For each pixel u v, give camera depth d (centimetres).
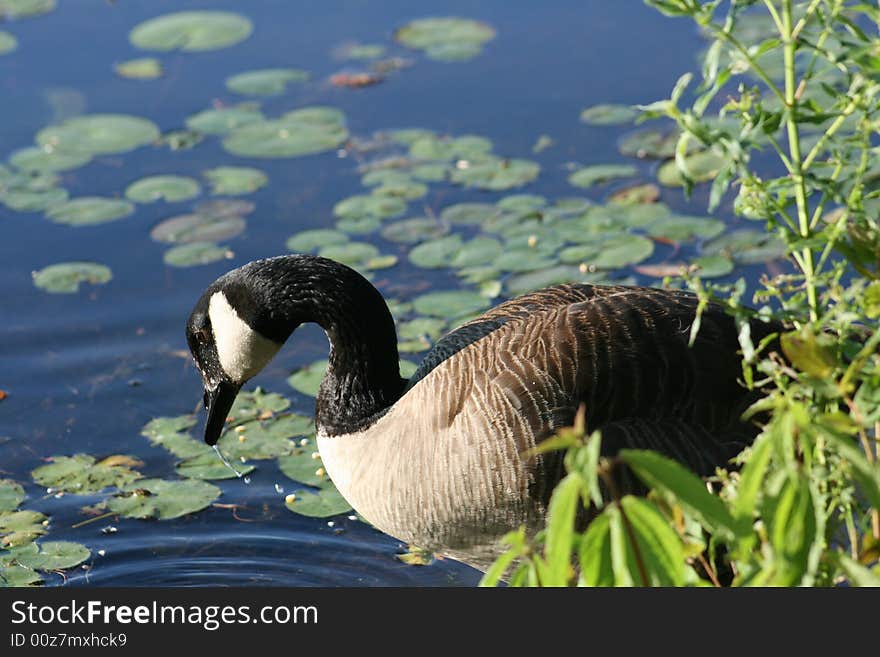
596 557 581
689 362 899
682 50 1725
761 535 622
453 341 992
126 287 1407
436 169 1554
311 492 1141
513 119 1636
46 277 1418
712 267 1338
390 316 1025
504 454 898
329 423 1017
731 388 898
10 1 1922
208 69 1766
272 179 1554
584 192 1495
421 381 969
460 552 963
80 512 1123
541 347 913
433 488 927
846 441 568
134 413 1252
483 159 1566
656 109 695
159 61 1780
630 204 1464
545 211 1466
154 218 1500
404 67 1753
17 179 1572
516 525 919
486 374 916
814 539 588
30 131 1655
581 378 898
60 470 1176
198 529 1105
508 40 1795
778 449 575
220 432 1120
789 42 684
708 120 1568
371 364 1005
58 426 1237
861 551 650
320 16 1880
